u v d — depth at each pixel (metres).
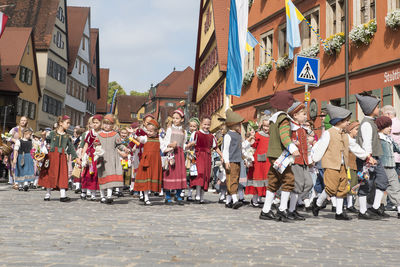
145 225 6.43
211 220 7.15
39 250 4.50
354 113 16.23
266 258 4.31
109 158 9.95
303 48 19.70
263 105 23.11
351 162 9.00
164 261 4.09
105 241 5.08
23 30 46.19
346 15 15.68
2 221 6.60
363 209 7.97
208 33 36.69
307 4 19.45
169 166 10.09
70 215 7.48
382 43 14.90
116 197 11.88
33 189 15.13
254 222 7.00
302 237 5.64
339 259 4.34
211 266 3.92
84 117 64.94
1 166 20.67
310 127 10.84
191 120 11.37
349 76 16.55
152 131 9.91
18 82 44.03
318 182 9.27
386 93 14.75
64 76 54.69
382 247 5.06
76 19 60.94
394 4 14.53
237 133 9.46
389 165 8.29
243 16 17.80
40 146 10.22
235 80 17.84
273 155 7.10
